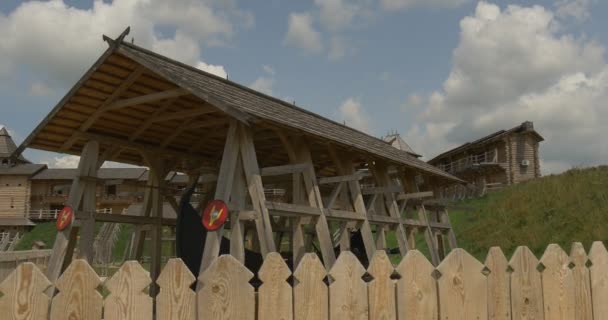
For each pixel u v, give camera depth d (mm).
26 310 2873
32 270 2918
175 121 9344
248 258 9273
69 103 8016
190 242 8531
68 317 2926
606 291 4855
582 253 4801
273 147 11141
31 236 44469
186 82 6789
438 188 14820
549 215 18969
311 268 3561
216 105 6609
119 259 30172
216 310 3195
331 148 10000
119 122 9023
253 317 3285
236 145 7332
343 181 8914
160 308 3092
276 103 10516
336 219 9227
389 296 3803
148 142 10047
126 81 7738
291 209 7707
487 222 21484
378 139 15695
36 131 8531
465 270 4121
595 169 21750
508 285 4316
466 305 4066
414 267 3924
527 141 40062
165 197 10773
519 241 17891
